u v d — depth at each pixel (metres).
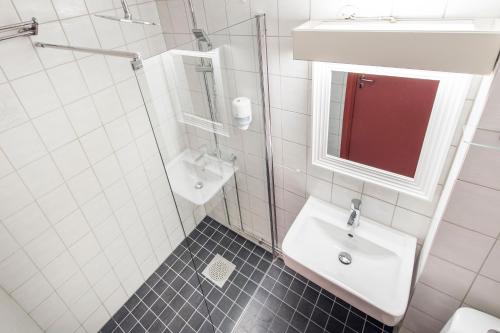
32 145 1.35
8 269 1.40
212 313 2.00
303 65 1.28
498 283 1.09
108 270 1.92
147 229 2.13
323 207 1.66
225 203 2.11
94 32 1.46
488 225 0.99
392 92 1.19
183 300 2.11
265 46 1.33
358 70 1.16
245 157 1.84
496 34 0.67
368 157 1.40
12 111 1.25
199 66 1.48
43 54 1.30
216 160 1.85
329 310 1.92
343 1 1.04
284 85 1.39
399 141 1.27
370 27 0.90
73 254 1.67
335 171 1.50
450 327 1.16
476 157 0.90
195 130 1.67
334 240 1.63
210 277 2.05
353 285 1.40
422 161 1.21
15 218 1.37
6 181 1.30
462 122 1.03
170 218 2.31
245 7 1.30
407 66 0.81
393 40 0.79
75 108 1.48
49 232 1.52
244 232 2.35
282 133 1.58
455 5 0.87
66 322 1.75
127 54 1.12
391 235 1.47
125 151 1.80
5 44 1.17
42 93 1.33
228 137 1.79
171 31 1.73
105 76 1.57
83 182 1.62
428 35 0.74
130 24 1.60
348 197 1.57
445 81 1.01
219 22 1.45
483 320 1.16
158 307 2.08
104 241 1.83
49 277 1.58
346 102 1.31
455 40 0.71
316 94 1.31
